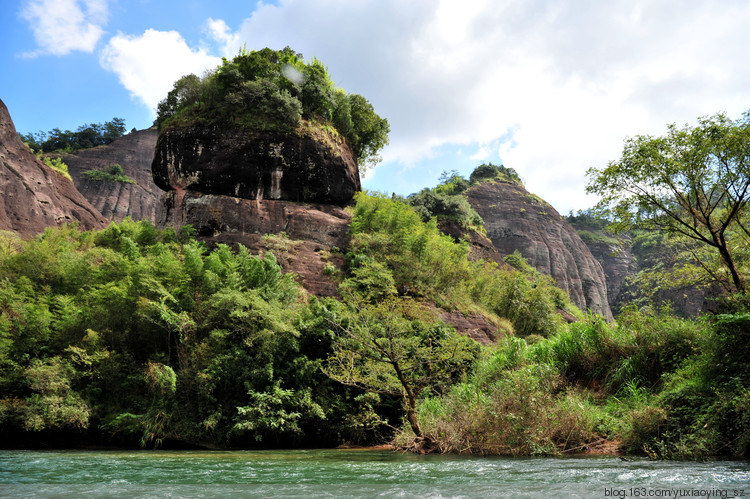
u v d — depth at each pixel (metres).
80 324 16.20
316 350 16.80
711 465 6.66
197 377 14.97
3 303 16.53
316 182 29.89
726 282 13.66
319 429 15.27
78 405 14.31
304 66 33.78
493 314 27.00
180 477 6.63
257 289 18.59
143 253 22.00
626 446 8.81
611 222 14.91
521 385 10.23
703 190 12.99
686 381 9.49
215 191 27.72
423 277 25.67
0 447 14.16
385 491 5.06
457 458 8.91
